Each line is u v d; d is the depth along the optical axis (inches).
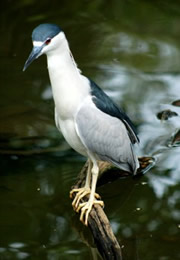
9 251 359.3
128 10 714.8
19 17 690.8
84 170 403.2
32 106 531.8
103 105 351.9
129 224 386.0
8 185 424.5
